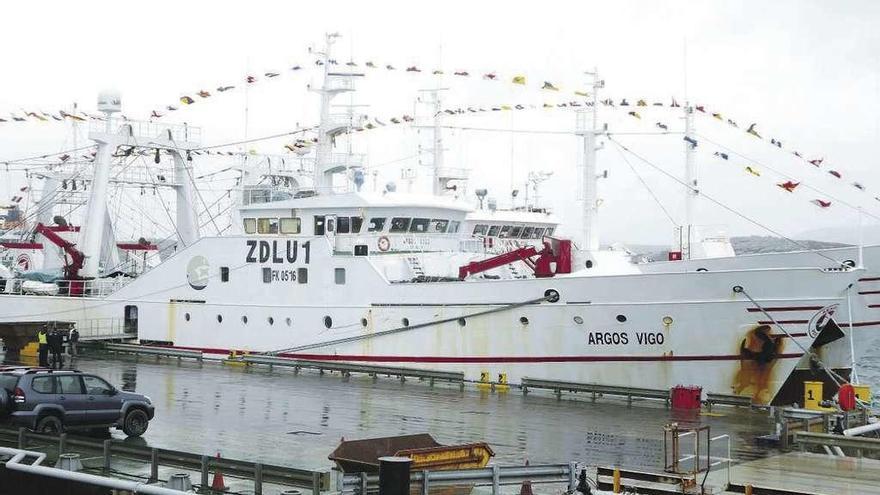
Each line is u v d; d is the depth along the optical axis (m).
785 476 31.27
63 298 71.38
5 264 101.94
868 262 54.69
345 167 67.12
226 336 63.41
